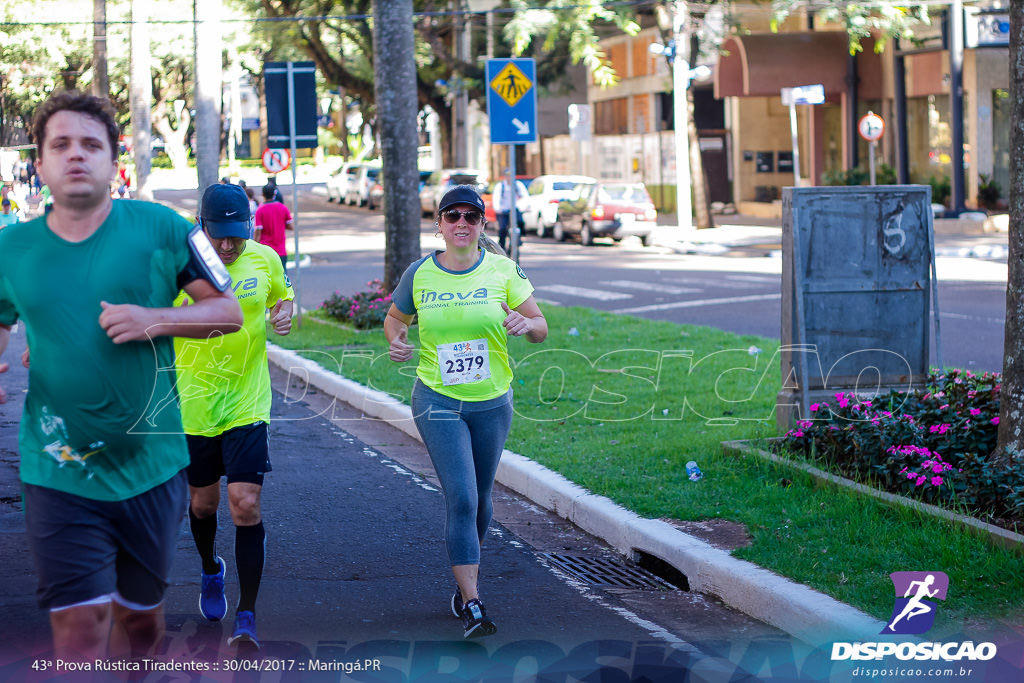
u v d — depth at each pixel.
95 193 4.21
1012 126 7.94
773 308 20.14
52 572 4.29
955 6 33.28
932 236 10.29
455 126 56.22
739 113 46.69
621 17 34.72
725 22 37.34
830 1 33.19
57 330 4.24
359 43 50.59
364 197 59.28
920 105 39.34
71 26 55.31
